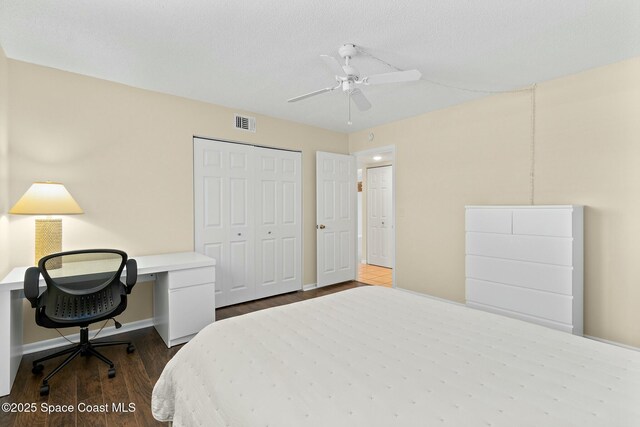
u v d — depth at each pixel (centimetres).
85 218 284
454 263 374
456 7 190
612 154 263
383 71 277
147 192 317
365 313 178
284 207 430
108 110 295
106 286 227
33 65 259
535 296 281
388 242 638
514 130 321
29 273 200
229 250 377
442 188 384
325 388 104
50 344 267
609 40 227
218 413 105
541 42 230
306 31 215
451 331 152
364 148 482
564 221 264
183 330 277
